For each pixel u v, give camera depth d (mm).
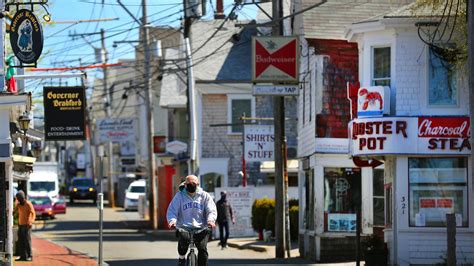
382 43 49656
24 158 52031
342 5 60125
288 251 59281
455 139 47656
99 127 127250
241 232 78375
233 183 89438
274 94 54500
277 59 54219
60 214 124500
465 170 48281
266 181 90250
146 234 86312
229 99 89375
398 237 48156
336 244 55250
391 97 48812
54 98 54812
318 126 55812
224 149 89625
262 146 70625
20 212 53250
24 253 53312
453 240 35844
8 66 45531
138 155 152750
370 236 49312
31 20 43531
